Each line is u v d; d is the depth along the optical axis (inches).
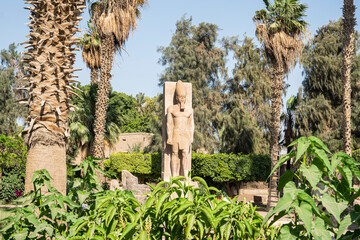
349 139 662.5
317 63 1159.6
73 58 207.9
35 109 189.9
